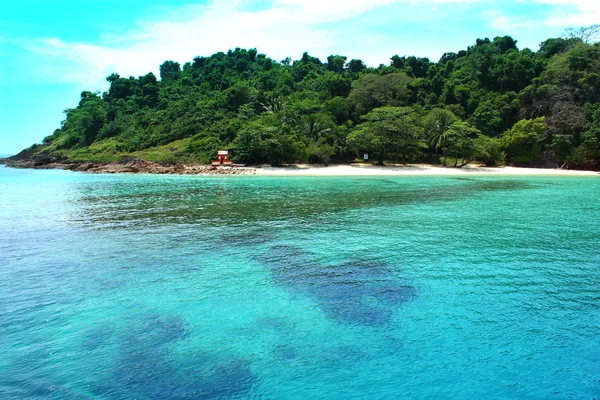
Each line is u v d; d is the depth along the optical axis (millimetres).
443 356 8414
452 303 10992
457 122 67000
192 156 73500
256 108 87125
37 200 31047
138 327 9617
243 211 25609
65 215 24219
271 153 65875
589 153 63406
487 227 20594
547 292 11742
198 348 8711
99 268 13875
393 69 95875
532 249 16344
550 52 95312
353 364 8133
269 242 17547
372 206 27672
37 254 15555
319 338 9133
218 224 21406
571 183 45062
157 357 8352
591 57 76250
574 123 65688
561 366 8055
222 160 67688
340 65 111688
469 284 12398
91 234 19031
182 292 11742
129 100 108875
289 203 29219
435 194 34562
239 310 10562
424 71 100875
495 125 74750
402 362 8203
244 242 17531
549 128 67375
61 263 14414
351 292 11781
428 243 17344
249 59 128000
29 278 12844
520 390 7328
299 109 76938
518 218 23047
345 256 15391
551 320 9977
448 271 13625
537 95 74750
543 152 68500
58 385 7414
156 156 72688
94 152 87625
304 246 16859
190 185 43625
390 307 10742
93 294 11570
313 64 114250
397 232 19469
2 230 19906
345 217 23422
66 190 38438
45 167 77438
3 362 8125
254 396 7129
